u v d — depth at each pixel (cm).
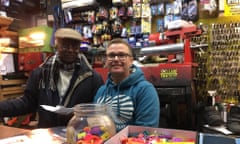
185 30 205
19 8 339
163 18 272
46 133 116
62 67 185
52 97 180
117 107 144
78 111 89
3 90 283
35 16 354
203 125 180
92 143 80
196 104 218
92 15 303
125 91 147
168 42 219
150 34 252
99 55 278
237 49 233
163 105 198
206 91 245
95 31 300
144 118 137
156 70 187
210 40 244
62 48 176
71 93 179
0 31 297
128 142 81
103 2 298
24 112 184
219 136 78
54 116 173
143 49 204
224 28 238
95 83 185
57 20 326
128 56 147
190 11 248
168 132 88
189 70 178
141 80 148
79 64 186
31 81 188
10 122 269
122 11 283
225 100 237
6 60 305
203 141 74
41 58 299
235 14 230
